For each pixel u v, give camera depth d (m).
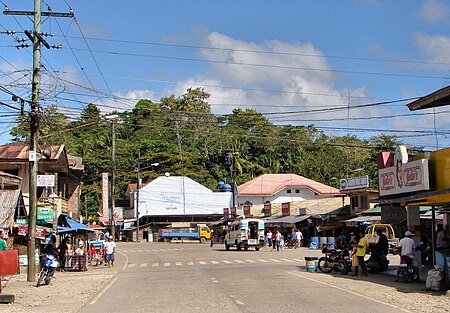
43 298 16.56
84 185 80.62
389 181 23.61
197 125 86.50
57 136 58.47
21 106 21.45
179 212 77.62
